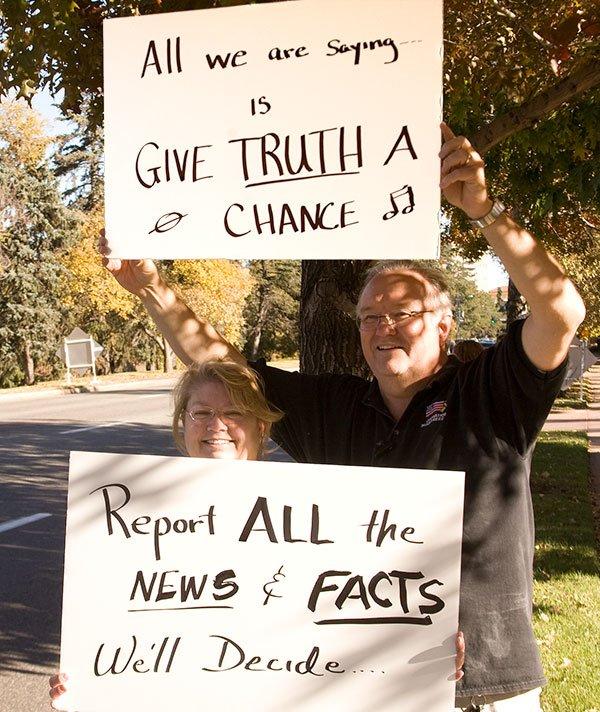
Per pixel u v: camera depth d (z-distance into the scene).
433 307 2.06
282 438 2.37
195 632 1.84
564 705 3.58
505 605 1.89
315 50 1.70
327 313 3.96
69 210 36.50
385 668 1.78
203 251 1.79
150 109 1.80
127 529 1.87
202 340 2.36
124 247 1.83
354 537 1.81
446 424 2.00
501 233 1.71
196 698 1.83
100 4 3.01
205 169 1.78
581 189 4.79
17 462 11.34
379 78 1.67
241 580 1.84
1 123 33.38
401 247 1.67
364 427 2.21
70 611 1.87
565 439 12.68
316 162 1.71
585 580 5.36
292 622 1.82
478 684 1.84
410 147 1.66
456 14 4.25
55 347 37.28
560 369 1.85
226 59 1.76
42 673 4.39
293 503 1.83
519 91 4.71
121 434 14.72
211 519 1.85
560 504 7.81
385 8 1.66
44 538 7.02
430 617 1.78
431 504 1.79
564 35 3.62
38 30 2.82
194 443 2.09
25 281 35.59
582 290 13.74
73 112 3.56
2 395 25.27
